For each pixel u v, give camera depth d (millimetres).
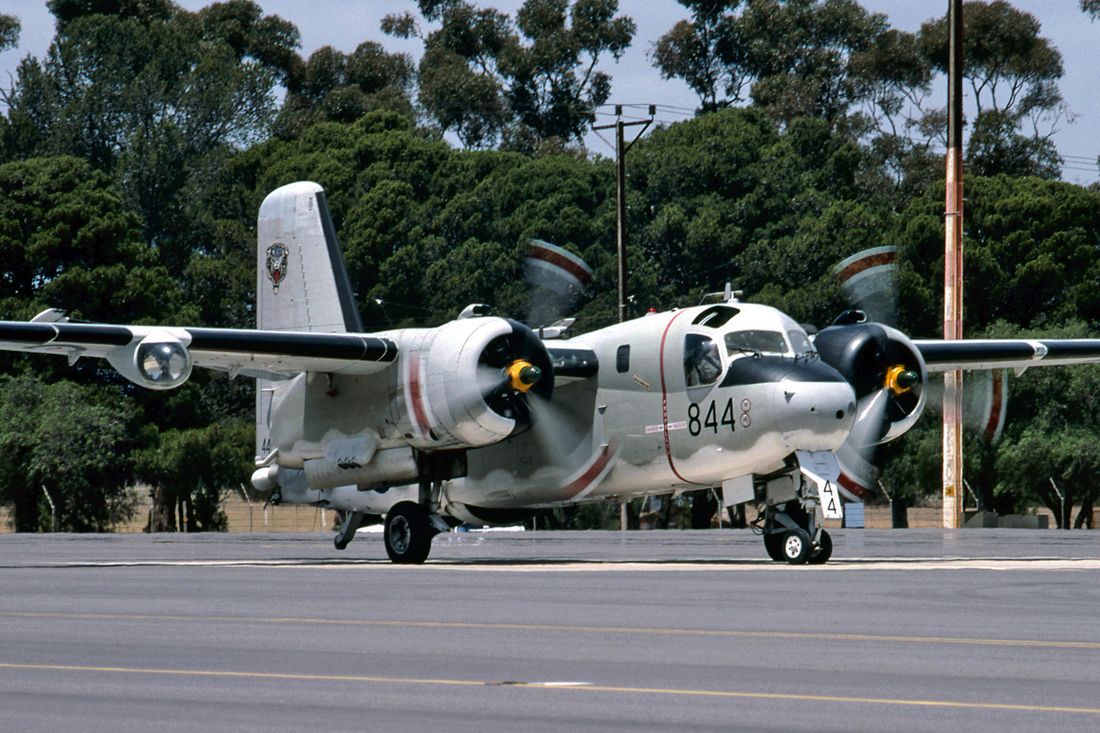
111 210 80312
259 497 94562
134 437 75438
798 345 28172
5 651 13648
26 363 76500
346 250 95000
